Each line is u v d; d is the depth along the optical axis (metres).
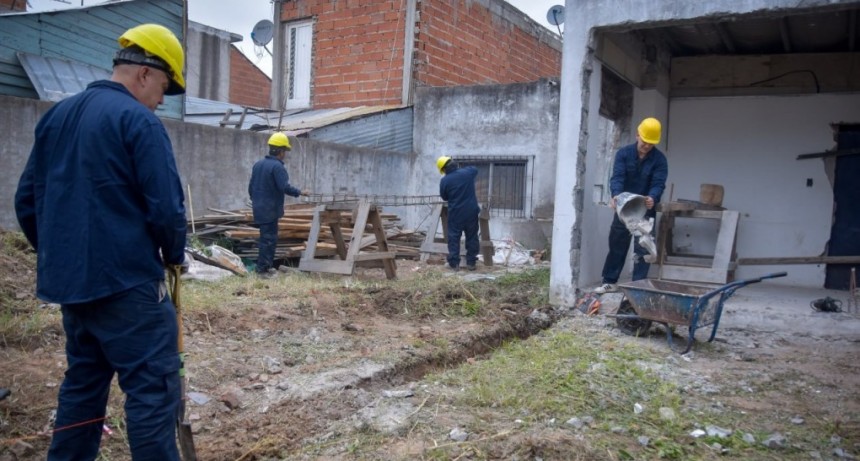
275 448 3.67
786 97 8.60
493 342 6.45
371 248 10.70
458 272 10.18
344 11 16.06
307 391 4.52
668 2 6.64
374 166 13.88
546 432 3.85
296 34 17.27
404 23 15.12
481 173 14.30
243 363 5.09
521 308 7.53
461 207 10.32
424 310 7.38
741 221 8.87
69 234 2.62
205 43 21.75
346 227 11.09
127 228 2.66
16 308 6.22
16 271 7.26
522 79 18.86
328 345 5.78
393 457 3.53
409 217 14.84
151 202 2.65
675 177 9.24
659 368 5.26
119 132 2.64
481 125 14.15
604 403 4.42
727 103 8.93
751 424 4.13
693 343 6.08
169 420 2.73
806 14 6.73
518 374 5.00
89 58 11.12
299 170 12.09
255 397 4.42
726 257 7.24
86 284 2.59
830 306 6.62
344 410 4.30
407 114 14.94
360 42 15.82
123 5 11.45
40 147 2.79
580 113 7.17
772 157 8.70
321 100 16.55
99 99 2.73
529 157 13.57
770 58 8.66
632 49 8.33
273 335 5.97
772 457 3.64
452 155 14.51
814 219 8.50
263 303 6.96
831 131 8.38
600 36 7.27
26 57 10.17
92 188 2.62
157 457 2.67
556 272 7.39
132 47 2.90
